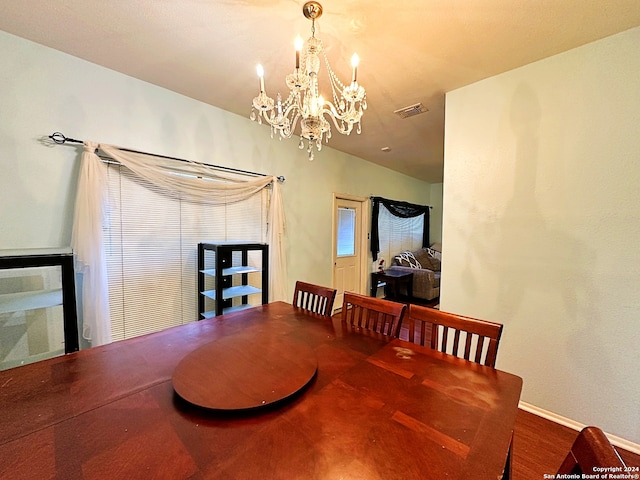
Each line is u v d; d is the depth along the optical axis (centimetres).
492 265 211
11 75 172
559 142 181
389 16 149
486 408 91
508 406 92
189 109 249
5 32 168
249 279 304
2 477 63
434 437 78
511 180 201
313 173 370
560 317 184
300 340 142
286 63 196
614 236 164
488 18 150
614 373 166
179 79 219
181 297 253
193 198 257
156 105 229
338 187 411
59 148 190
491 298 212
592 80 169
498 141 206
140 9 148
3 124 171
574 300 178
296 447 74
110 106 208
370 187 480
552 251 186
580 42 168
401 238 588
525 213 196
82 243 189
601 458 51
